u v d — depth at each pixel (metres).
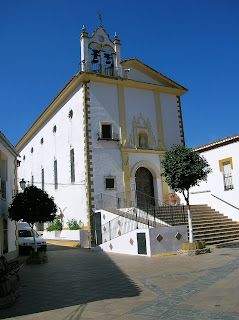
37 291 8.20
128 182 21.09
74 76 21.53
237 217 19.05
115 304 6.54
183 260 11.77
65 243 21.44
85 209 20.06
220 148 20.67
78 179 21.27
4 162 15.75
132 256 14.08
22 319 5.95
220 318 5.18
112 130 21.45
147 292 7.32
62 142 24.50
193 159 13.76
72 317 5.90
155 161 22.64
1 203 14.48
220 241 15.90
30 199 14.69
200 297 6.53
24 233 19.44
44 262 13.77
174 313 5.66
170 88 24.44
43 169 29.03
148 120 23.11
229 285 7.30
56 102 25.27
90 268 11.57
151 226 14.66
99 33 22.83
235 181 19.50
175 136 24.08
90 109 20.98
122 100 22.27
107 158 20.83
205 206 20.97
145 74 23.81
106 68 22.55
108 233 17.97
